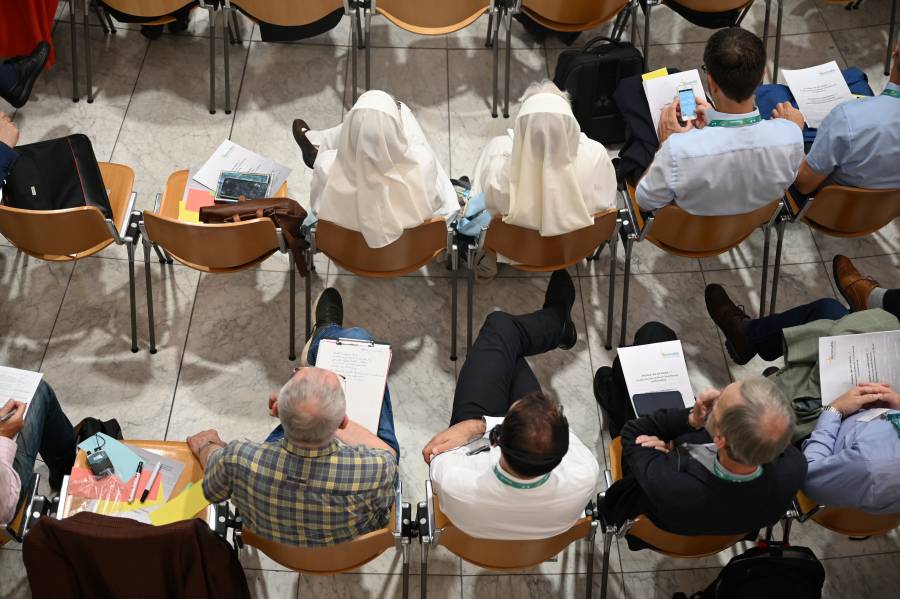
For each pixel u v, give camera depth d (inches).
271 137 261.6
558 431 139.7
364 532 159.8
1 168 198.8
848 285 221.1
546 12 243.1
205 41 279.1
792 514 175.8
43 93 264.8
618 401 206.8
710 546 171.9
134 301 216.7
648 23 263.0
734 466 146.9
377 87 273.3
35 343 223.5
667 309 236.8
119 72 270.7
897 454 158.9
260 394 219.1
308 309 224.1
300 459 148.6
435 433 214.8
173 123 262.4
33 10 238.8
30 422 174.6
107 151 255.4
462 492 151.6
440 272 239.6
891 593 198.5
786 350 186.2
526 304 235.9
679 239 207.2
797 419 177.9
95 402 215.6
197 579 148.0
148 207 247.1
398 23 243.3
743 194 191.6
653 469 155.3
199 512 167.6
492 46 284.0
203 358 223.5
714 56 183.0
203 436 182.4
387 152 179.0
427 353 226.8
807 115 226.1
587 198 190.9
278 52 278.1
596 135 255.8
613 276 218.8
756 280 242.4
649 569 199.0
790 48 290.2
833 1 267.3
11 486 155.7
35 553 141.5
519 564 170.1
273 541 160.1
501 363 191.3
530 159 182.1
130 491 171.0
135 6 240.1
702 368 227.9
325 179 194.2
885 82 283.6
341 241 197.6
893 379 173.0
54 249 196.9
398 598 193.8
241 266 205.9
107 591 150.9
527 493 148.5
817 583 166.7
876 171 196.5
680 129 211.0
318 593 193.3
